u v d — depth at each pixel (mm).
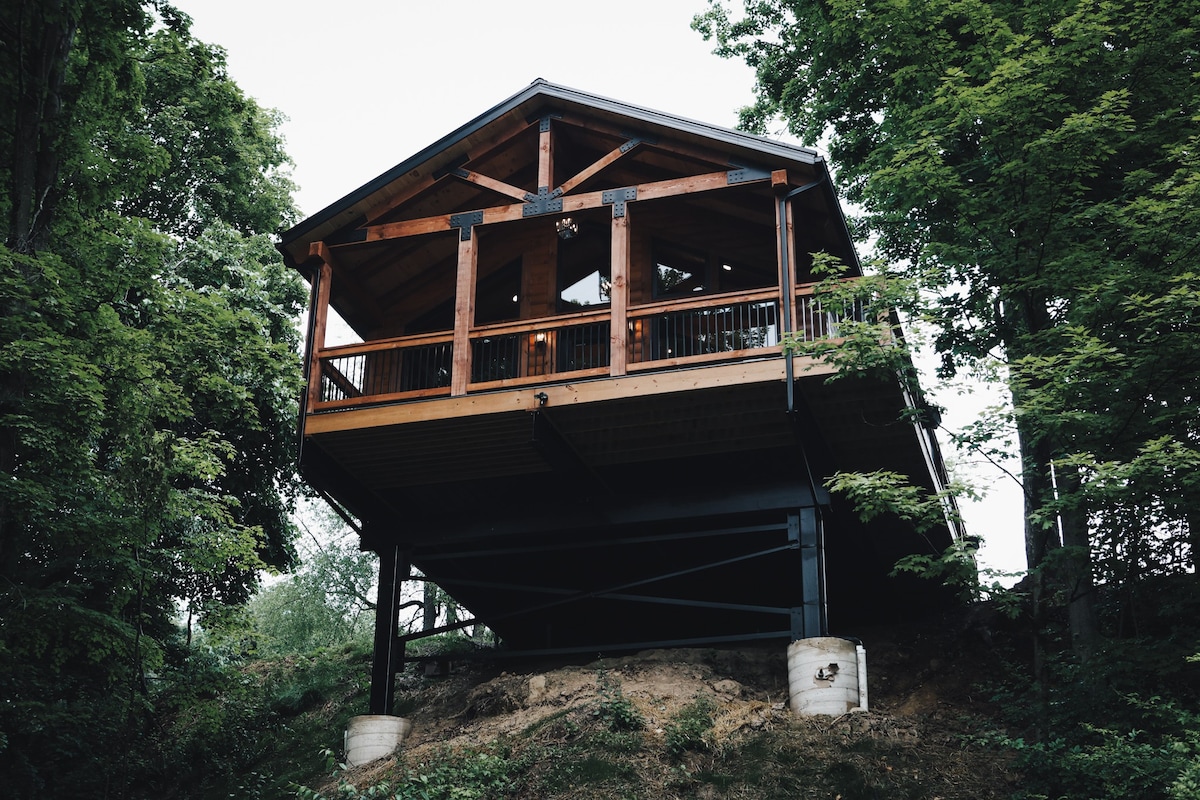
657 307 14320
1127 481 10578
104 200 13312
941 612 17547
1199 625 12414
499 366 16641
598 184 16938
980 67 13578
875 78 16219
